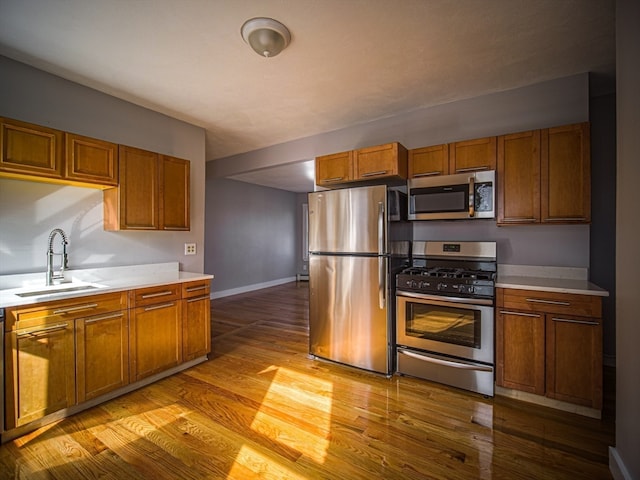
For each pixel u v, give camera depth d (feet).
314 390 7.98
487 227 9.27
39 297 6.19
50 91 7.86
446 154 8.97
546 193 7.73
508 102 8.96
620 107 5.03
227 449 5.75
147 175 9.14
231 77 8.18
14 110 7.27
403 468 5.27
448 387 8.09
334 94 9.23
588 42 6.78
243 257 22.02
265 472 5.19
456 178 8.55
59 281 7.98
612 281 9.21
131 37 6.48
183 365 9.21
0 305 5.69
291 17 5.91
